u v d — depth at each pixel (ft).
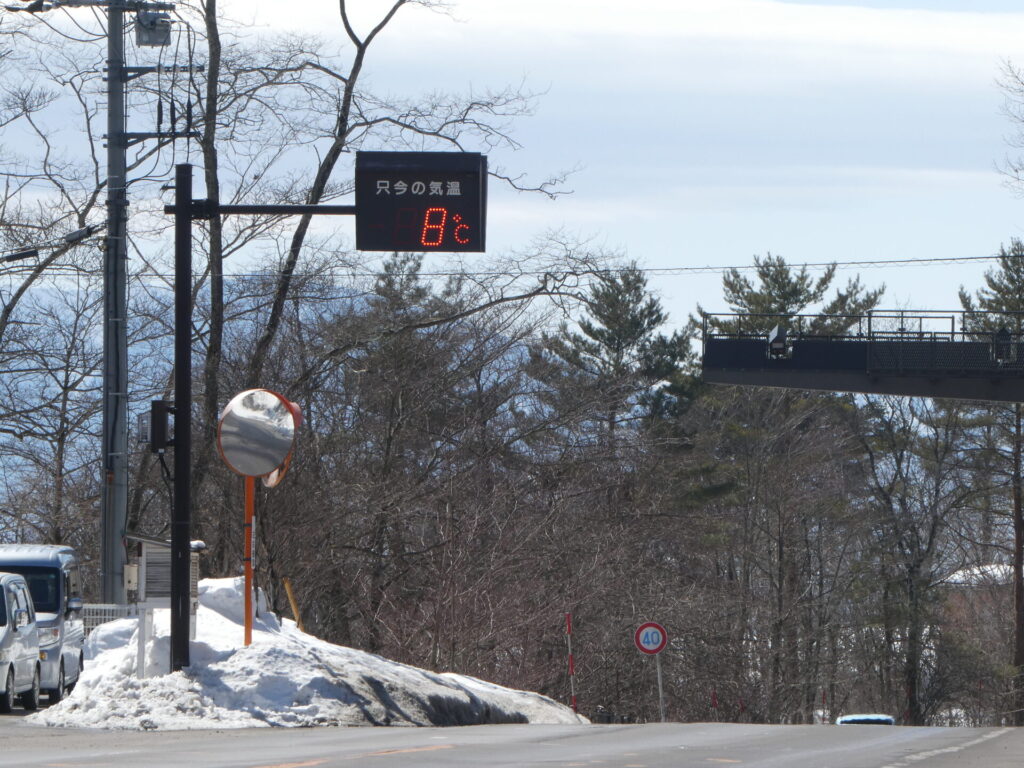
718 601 552.41
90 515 488.85
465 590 412.16
